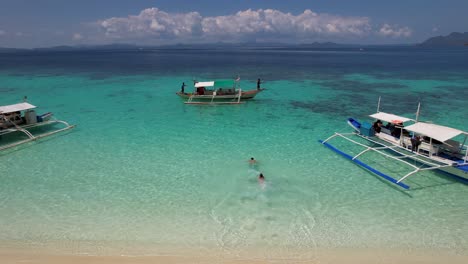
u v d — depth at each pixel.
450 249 8.80
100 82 43.88
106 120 22.72
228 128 20.86
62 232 9.43
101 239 9.11
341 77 50.75
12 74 54.88
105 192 12.04
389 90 36.97
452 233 9.55
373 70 63.56
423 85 40.91
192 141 18.19
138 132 19.88
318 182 13.01
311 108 27.11
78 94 33.69
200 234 9.38
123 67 73.25
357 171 14.16
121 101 29.89
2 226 9.68
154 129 20.56
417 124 14.43
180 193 11.95
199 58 125.81
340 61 98.75
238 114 24.83
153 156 15.80
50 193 11.92
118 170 14.09
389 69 65.75
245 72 59.75
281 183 12.85
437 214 10.60
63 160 15.21
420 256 8.50
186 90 36.72
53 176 13.41
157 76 52.12
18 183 12.71
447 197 11.75
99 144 17.56
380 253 8.61
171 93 34.69
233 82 28.91
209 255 8.45
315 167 14.57
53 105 27.75
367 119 23.41
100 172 13.86
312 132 20.11
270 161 15.23
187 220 10.12
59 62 95.69
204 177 13.37
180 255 8.43
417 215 10.55
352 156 15.97
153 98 31.58
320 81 45.47
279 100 30.62
